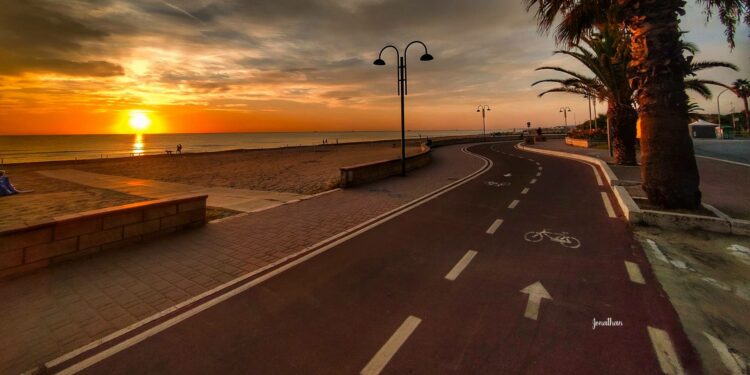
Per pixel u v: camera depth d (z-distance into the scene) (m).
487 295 3.79
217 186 13.62
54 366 2.73
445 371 2.58
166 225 6.33
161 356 2.86
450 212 7.86
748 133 42.53
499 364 2.64
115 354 2.89
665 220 5.98
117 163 27.69
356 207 8.65
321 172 18.62
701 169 12.62
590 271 4.33
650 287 3.83
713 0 7.84
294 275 4.51
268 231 6.58
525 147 31.77
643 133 6.99
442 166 18.69
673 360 2.60
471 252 5.20
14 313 3.54
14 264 4.43
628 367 2.54
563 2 8.72
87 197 11.77
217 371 2.66
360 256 5.16
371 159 27.91
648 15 6.70
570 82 18.41
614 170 13.95
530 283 4.05
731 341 2.82
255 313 3.55
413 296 3.84
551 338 2.95
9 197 11.84
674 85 6.51
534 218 7.07
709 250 4.86
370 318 3.40
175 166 24.31
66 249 4.95
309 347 2.94
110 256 5.22
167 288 4.16
